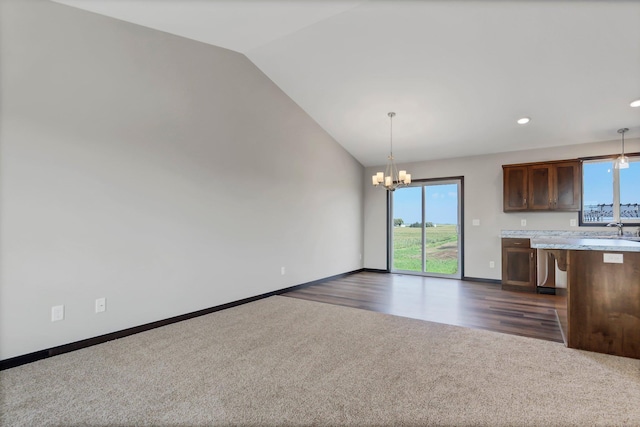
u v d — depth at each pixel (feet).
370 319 11.54
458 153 19.43
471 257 19.24
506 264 16.65
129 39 9.89
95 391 6.59
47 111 8.18
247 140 14.03
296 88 15.30
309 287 17.46
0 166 7.46
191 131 11.74
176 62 11.23
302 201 17.29
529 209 16.84
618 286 8.46
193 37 11.34
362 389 6.68
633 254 8.34
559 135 16.10
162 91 10.80
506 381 7.02
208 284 12.32
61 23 8.43
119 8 8.87
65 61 8.50
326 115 17.25
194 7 9.05
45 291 8.16
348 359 8.13
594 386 6.81
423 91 13.97
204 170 12.20
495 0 9.19
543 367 7.70
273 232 15.40
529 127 15.69
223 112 12.94
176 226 11.24
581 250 8.80
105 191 9.34
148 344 9.11
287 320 11.42
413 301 14.24
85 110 8.89
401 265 22.13
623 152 15.42
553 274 15.58
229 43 12.01
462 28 10.37
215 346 8.98
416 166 21.38
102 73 9.25
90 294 9.01
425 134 17.67
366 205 23.32
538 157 17.63
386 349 8.77
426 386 6.80
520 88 12.96
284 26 10.64
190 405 6.11
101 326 9.24
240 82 13.61
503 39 10.62
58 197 8.39
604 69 11.31
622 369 7.61
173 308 11.11
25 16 7.82
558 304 11.61
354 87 14.43
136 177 10.09
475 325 10.85
